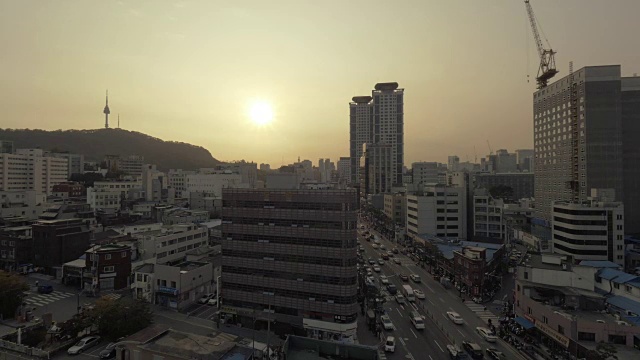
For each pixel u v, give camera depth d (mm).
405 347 61250
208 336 51656
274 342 61938
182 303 78062
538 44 184375
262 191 71125
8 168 194375
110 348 56219
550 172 160875
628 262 103375
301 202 68375
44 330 62719
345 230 65375
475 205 138375
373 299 79500
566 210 106812
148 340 48844
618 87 136750
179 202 199750
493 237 134000
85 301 79188
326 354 53125
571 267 69312
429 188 154125
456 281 94750
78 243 100562
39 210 138000
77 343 58562
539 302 63594
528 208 179875
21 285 70562
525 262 75938
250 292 70875
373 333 66750
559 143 154625
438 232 141000
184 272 79312
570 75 147250
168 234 104312
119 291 85125
